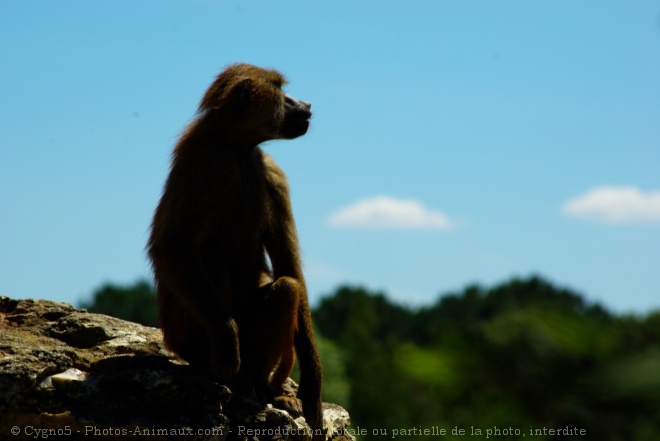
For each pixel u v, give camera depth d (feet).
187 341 41.75
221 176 41.83
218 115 43.39
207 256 42.83
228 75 44.83
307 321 43.68
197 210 40.73
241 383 40.93
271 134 44.88
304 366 43.27
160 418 37.19
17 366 35.35
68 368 38.09
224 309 39.19
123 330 46.24
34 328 44.96
